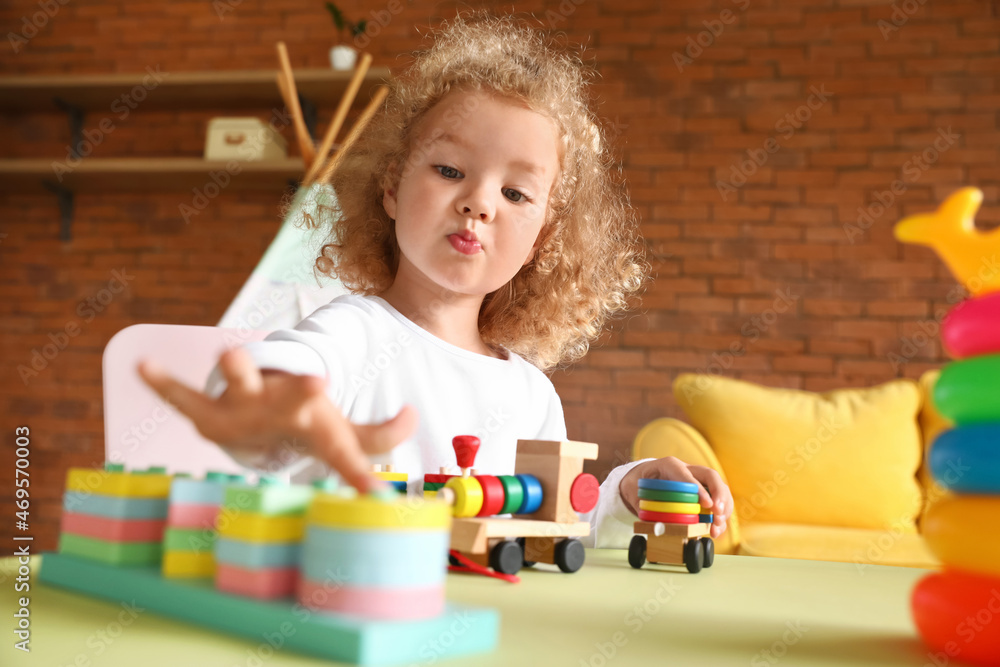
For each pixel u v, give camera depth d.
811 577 0.66
